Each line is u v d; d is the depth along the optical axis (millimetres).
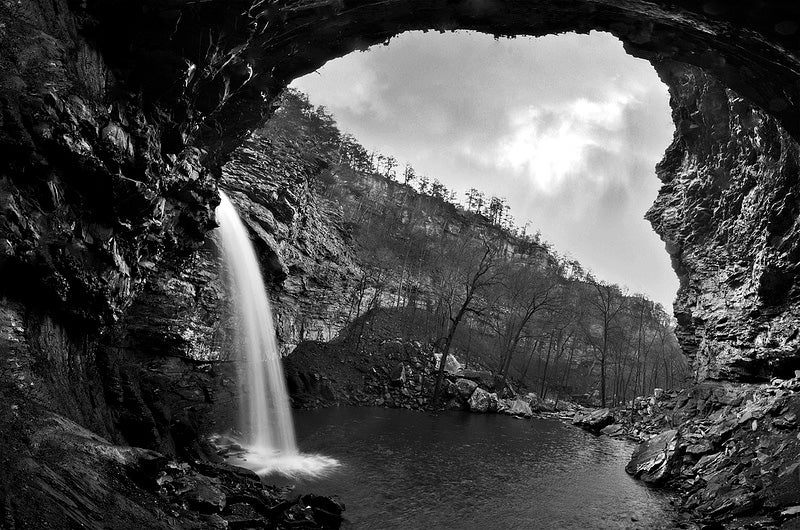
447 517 11609
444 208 97938
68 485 5492
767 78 11477
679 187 27281
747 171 19469
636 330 61625
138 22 8195
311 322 33281
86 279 8289
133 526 5617
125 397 10875
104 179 8047
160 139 9945
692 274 25391
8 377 6414
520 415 32094
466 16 11734
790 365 16547
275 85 13289
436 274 57688
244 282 23016
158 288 16766
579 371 58625
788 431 13148
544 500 13422
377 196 86125
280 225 28109
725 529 10758
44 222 7105
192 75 9414
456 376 35375
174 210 12508
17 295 7055
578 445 22641
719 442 15367
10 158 6379
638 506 13055
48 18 7297
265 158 29906
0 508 4461
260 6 9359
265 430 19438
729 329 20438
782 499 10797
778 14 9117
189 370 18297
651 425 25203
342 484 13469
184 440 12664
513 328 47781
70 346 8844
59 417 6750
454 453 18703
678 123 25750
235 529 7445
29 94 6543
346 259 42594
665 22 11039
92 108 7609
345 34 12109
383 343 37375
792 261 15297
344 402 29000
